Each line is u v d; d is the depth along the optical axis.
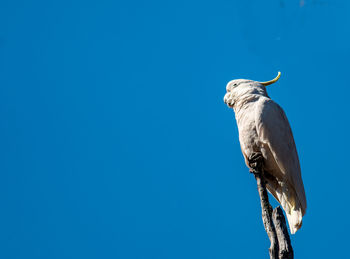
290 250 8.44
